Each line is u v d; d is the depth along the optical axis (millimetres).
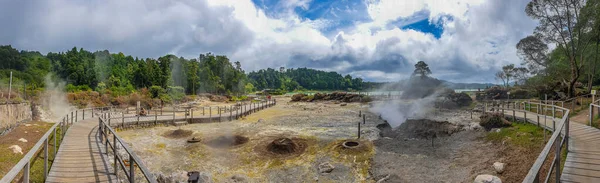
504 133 22453
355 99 75500
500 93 54531
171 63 101500
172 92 74062
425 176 17547
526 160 16641
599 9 29516
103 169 12188
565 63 42094
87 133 21031
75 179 10953
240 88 120250
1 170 11281
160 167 19438
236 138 26766
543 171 13375
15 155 13375
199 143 25125
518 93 52406
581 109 26172
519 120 24391
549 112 27922
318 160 20797
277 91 153875
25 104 24953
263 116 44625
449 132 26938
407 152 21844
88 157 13984
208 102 76312
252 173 18844
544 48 38844
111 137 25703
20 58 92062
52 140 18344
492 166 17516
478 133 25094
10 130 19156
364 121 35656
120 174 16562
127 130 29922
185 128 32000
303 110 55281
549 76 41188
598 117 19234
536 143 18203
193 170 19078
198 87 101562
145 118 34094
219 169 19438
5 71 65875
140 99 57812
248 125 34656
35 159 13227
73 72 82938
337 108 58938
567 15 31859
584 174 9586
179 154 22188
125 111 44844
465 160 19516
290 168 19531
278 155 22000
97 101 53250
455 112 43000
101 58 117562
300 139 26234
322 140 25719
